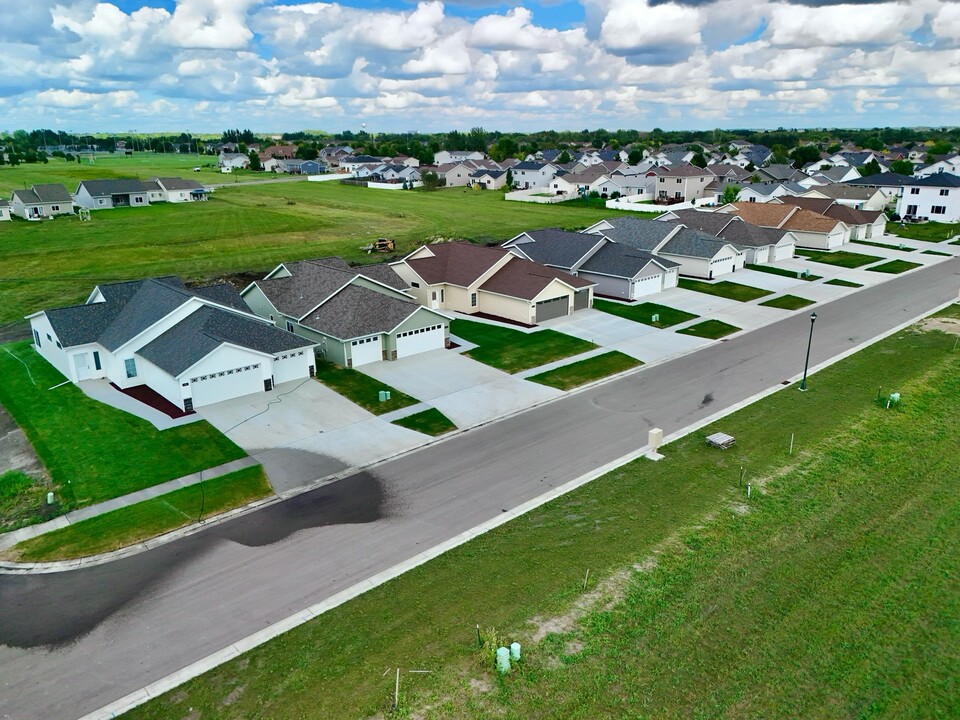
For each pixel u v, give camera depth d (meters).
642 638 16.56
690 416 30.00
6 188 113.31
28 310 47.25
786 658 15.99
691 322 44.75
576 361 37.38
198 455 26.66
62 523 22.23
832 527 21.34
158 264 61.56
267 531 21.58
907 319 44.75
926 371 34.94
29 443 27.92
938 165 136.38
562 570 19.19
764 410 30.45
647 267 51.09
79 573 19.64
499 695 14.92
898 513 22.14
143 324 34.12
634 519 21.78
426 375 35.34
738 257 60.06
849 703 14.80
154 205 100.94
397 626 17.11
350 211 98.50
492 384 34.09
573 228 83.44
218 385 31.69
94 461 26.25
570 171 135.25
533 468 25.44
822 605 17.77
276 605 18.03
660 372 35.66
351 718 14.41
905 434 27.94
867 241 74.06
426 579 18.92
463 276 47.38
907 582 18.70
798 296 51.34
